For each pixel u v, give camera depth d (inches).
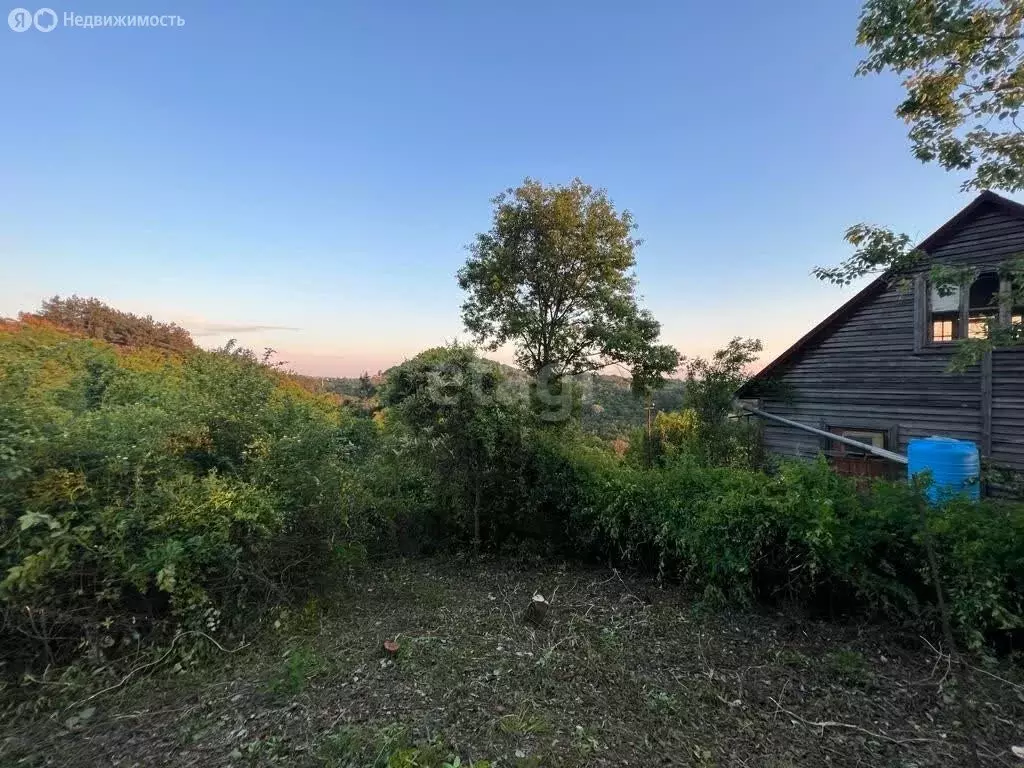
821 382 365.7
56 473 115.5
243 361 181.5
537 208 326.3
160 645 119.3
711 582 159.6
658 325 337.1
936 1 145.1
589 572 201.2
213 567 128.3
